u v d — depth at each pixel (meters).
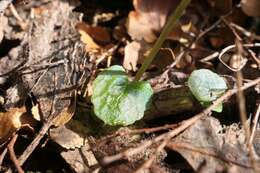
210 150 0.23
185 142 0.23
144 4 0.30
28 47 0.27
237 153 0.23
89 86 0.26
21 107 0.25
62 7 0.29
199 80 0.24
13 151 0.24
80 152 0.24
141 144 0.23
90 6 0.31
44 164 0.24
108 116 0.24
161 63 0.27
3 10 0.27
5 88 0.26
